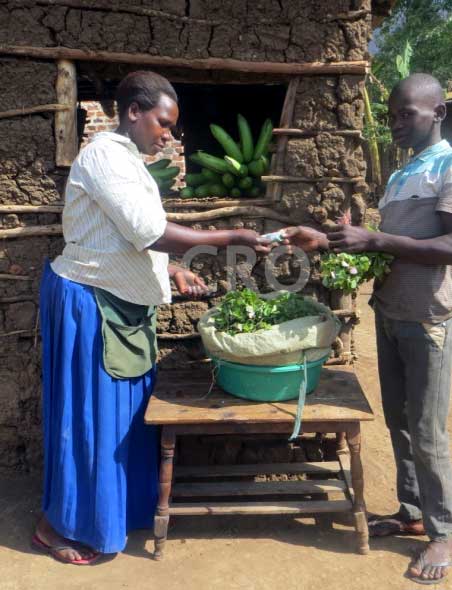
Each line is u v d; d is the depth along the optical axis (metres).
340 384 2.79
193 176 3.29
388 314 2.50
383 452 3.55
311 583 2.46
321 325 2.46
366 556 2.63
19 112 2.88
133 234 2.32
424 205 2.36
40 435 3.21
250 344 2.41
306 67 2.86
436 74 12.68
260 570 2.55
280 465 3.11
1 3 2.80
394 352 2.64
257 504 2.67
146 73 2.44
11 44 2.83
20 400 3.16
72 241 2.50
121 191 2.29
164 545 2.63
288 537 2.79
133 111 2.43
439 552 2.50
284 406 2.55
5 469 3.27
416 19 12.43
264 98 4.50
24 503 3.05
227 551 2.69
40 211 2.96
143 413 2.71
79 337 2.47
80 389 2.50
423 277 2.38
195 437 3.21
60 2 2.81
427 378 2.43
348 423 2.50
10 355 3.12
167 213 2.99
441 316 2.39
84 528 2.60
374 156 10.13
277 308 2.67
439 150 2.38
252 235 2.42
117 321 2.49
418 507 2.75
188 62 2.88
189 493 2.76
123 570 2.57
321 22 2.84
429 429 2.46
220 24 2.86
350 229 2.35
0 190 2.95
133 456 2.72
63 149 2.92
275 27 2.86
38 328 3.08
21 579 2.52
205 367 3.16
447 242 2.27
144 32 2.86
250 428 2.52
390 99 2.39
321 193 2.98
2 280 3.03
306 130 2.94
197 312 3.12
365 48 2.87
